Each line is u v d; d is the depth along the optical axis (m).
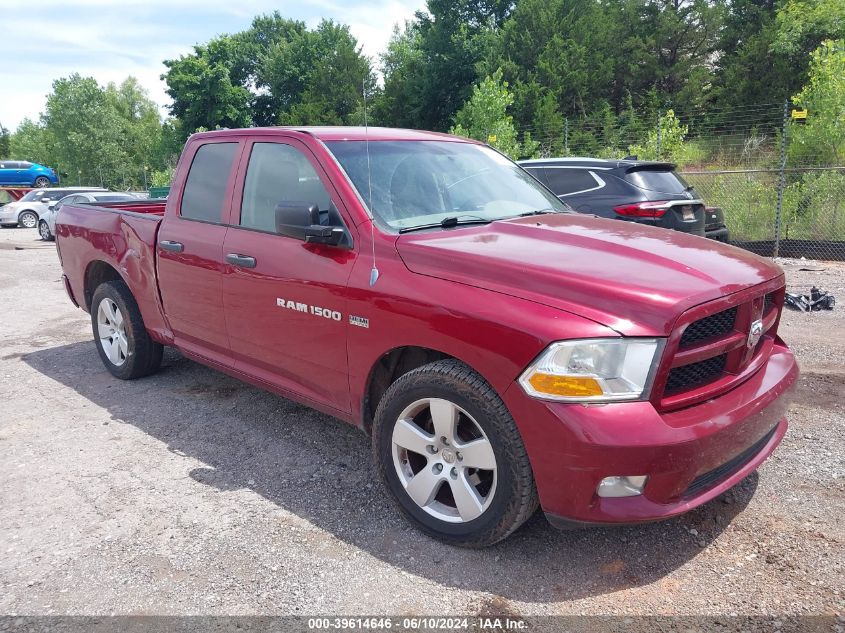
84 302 5.69
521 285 2.69
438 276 2.89
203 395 5.00
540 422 2.49
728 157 18.39
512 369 2.55
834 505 3.20
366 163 3.60
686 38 35.53
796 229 12.26
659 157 14.98
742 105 30.08
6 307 8.89
